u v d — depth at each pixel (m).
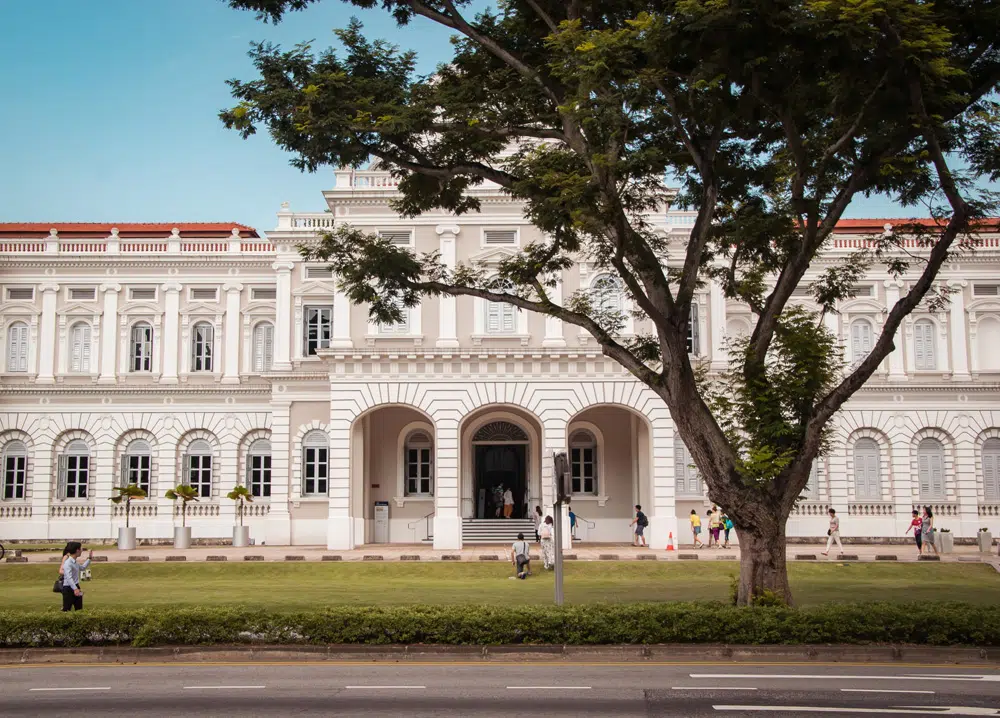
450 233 41.47
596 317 21.97
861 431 46.09
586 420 44.59
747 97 17.03
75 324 48.47
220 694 13.62
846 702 12.83
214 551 40.34
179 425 47.84
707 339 44.47
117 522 47.28
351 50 19.48
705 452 18.92
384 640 17.22
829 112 18.48
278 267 46.28
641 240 19.36
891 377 46.00
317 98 18.28
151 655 16.92
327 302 46.19
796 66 16.28
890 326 18.69
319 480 45.22
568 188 17.86
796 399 19.06
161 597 25.50
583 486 44.56
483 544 42.19
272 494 44.94
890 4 14.98
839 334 46.31
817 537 45.22
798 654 16.80
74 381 47.97
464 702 12.94
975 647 16.81
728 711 12.27
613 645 17.08
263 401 47.94
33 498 47.25
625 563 34.19
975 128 18.39
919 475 45.94
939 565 34.22
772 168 20.16
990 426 45.84
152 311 48.34
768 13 15.15
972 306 46.22
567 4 18.89
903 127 17.47
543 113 20.34
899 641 17.06
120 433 47.75
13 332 48.31
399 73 19.72
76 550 19.77
